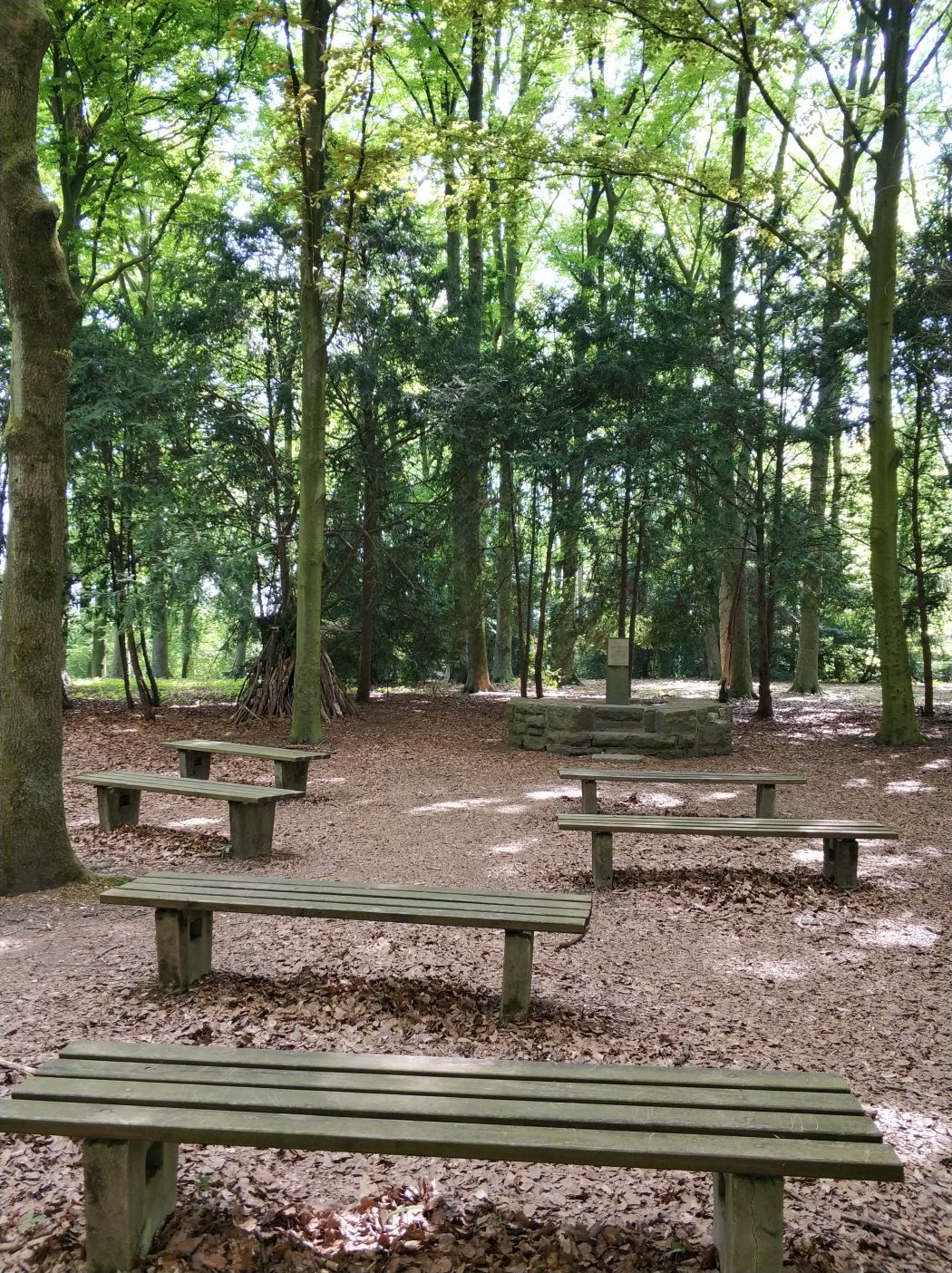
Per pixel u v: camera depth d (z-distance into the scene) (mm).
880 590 12367
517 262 21078
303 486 11938
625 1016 3822
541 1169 2639
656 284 14625
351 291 13750
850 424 13859
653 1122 2137
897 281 13070
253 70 14508
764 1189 2021
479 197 12359
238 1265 2170
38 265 5234
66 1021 3605
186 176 17156
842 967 4449
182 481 14297
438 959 4461
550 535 15180
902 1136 2850
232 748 8430
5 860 5426
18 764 5445
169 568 12750
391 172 10000
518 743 12250
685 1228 2344
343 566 15664
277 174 11500
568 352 15430
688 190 12289
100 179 14609
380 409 15312
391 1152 2047
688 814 8164
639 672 28625
